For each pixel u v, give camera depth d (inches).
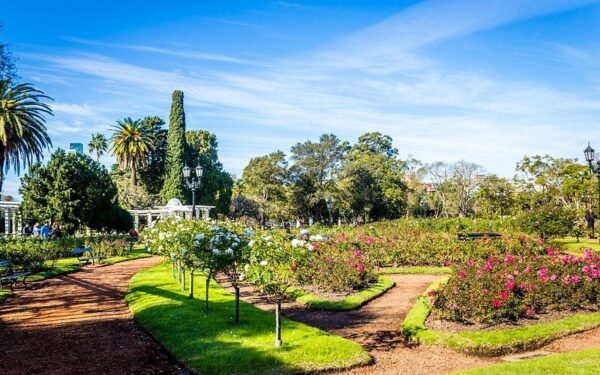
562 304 326.0
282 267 241.9
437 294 310.2
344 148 2278.5
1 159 937.5
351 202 1839.3
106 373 221.6
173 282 466.9
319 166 2078.0
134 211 1520.7
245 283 480.1
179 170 1844.2
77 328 304.3
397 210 2028.8
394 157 2488.9
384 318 337.1
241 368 218.2
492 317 297.7
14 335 287.3
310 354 235.1
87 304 382.3
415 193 2094.0
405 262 592.7
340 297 394.0
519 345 262.5
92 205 987.3
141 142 1748.3
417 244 597.9
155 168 2054.6
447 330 282.5
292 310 364.5
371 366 232.8
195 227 335.9
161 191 1893.5
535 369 207.9
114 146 1750.7
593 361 217.8
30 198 963.3
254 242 250.1
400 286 470.6
